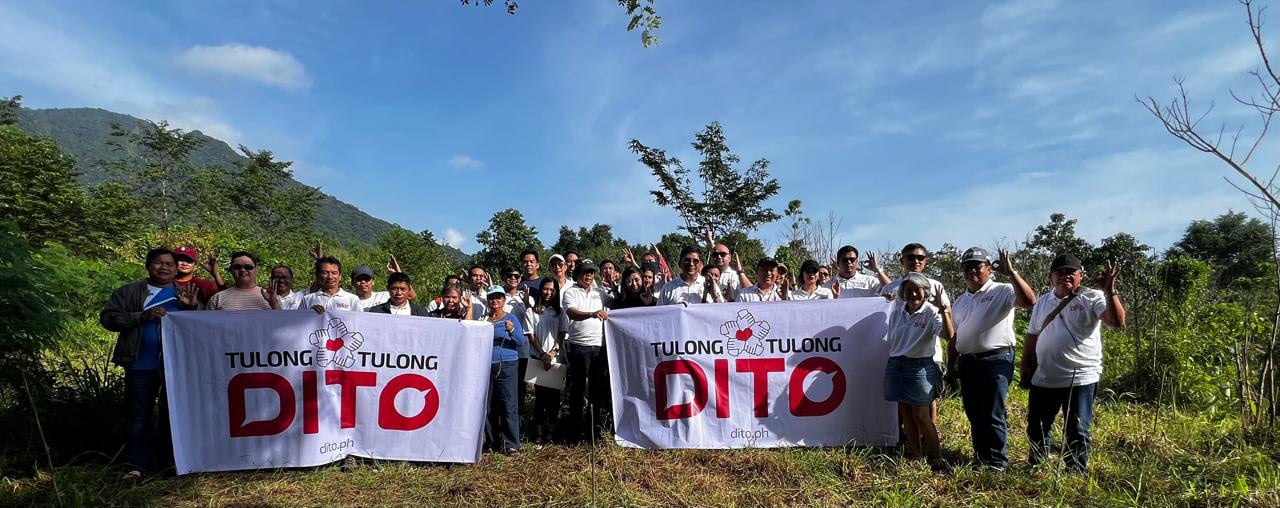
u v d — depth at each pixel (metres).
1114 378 8.13
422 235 26.09
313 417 5.45
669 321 6.14
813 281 6.95
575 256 9.14
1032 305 5.01
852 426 5.99
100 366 7.49
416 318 5.77
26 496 4.54
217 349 5.33
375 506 4.66
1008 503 4.60
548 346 6.67
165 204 43.38
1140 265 9.27
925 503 4.65
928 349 5.32
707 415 6.03
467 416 5.74
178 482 5.04
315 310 5.53
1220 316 8.35
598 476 5.16
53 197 20.59
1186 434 6.08
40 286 5.45
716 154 15.90
